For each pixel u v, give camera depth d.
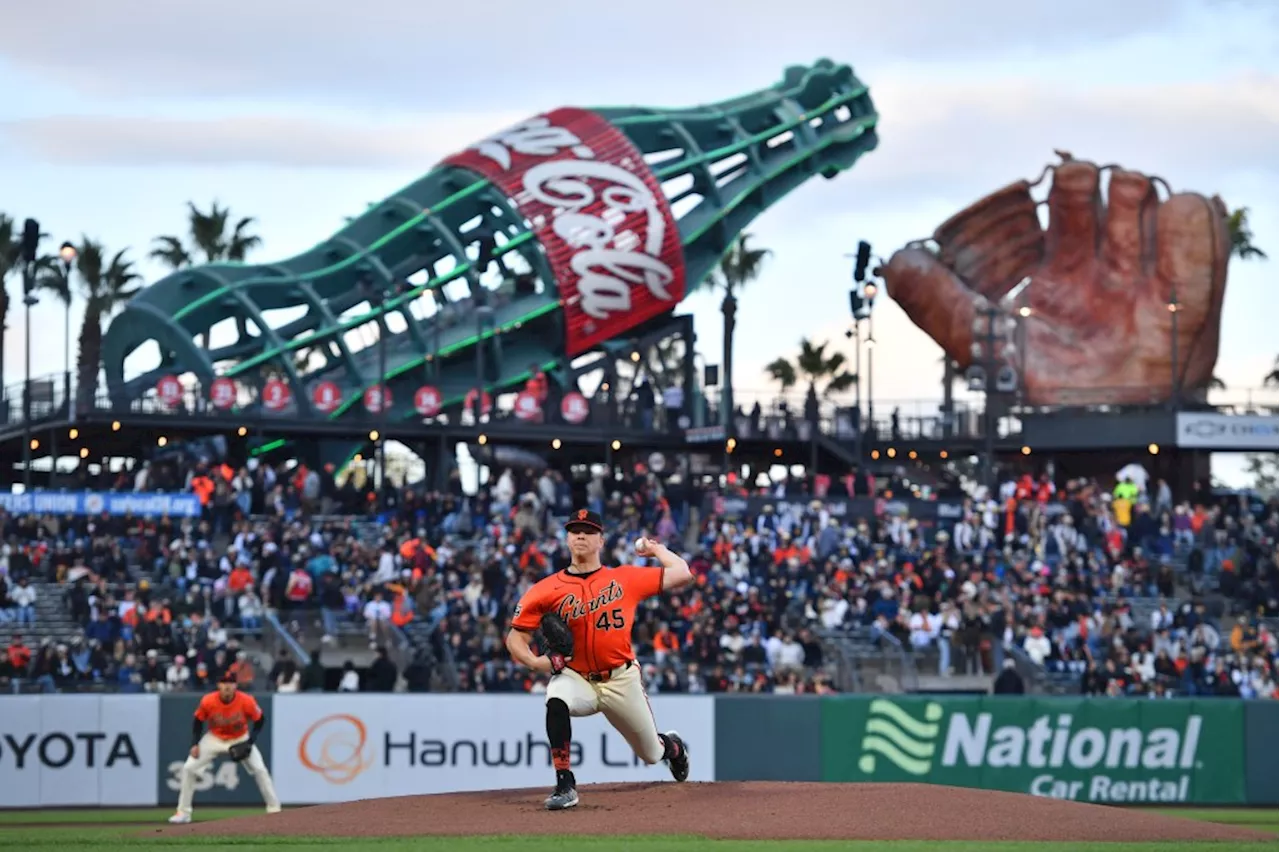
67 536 99.00
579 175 143.50
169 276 131.38
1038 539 110.81
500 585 93.62
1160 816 31.98
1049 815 30.52
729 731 67.06
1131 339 151.38
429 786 65.94
